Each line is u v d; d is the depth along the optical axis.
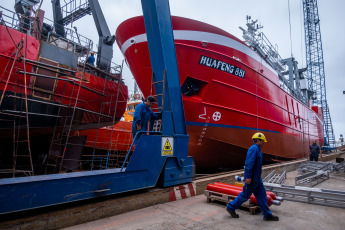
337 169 9.31
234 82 8.26
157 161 3.98
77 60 7.38
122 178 3.39
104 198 3.27
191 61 7.08
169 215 3.31
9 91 5.52
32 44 6.10
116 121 8.99
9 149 7.75
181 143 4.50
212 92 7.64
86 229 2.70
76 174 2.94
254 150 3.16
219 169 10.34
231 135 8.41
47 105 6.34
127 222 2.97
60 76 6.68
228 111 8.17
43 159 8.19
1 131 5.78
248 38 12.13
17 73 5.32
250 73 8.97
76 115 7.15
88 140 9.93
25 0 9.10
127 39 7.20
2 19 5.96
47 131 6.89
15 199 2.35
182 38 6.90
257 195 3.26
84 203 3.00
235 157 9.24
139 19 6.71
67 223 2.75
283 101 12.36
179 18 6.93
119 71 8.73
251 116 9.09
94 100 7.79
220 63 7.69
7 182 2.34
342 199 3.88
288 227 2.94
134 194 3.58
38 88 6.12
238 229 2.84
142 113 4.25
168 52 4.60
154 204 3.82
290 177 8.35
